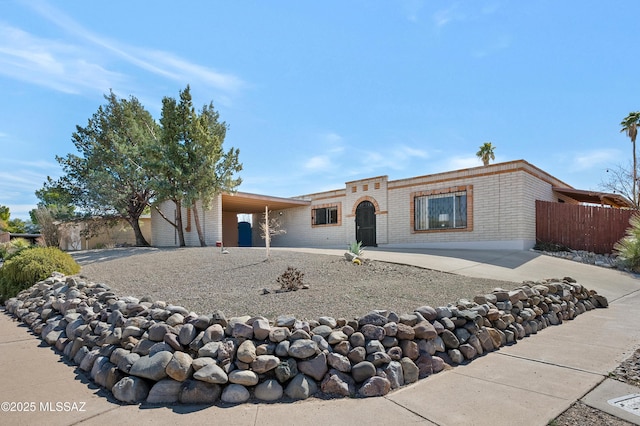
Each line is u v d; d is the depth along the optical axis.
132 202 18.84
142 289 6.65
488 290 6.54
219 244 15.77
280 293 5.98
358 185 18.80
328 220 20.55
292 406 2.99
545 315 5.74
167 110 15.15
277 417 2.79
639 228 11.48
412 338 3.79
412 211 16.48
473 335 4.27
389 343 3.69
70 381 3.54
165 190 14.99
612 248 13.05
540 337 4.99
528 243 13.74
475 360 4.07
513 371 3.69
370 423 2.68
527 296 5.53
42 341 4.87
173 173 14.88
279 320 3.79
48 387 3.40
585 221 13.64
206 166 15.04
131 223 19.20
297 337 3.51
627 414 2.75
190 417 2.80
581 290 7.01
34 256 8.00
